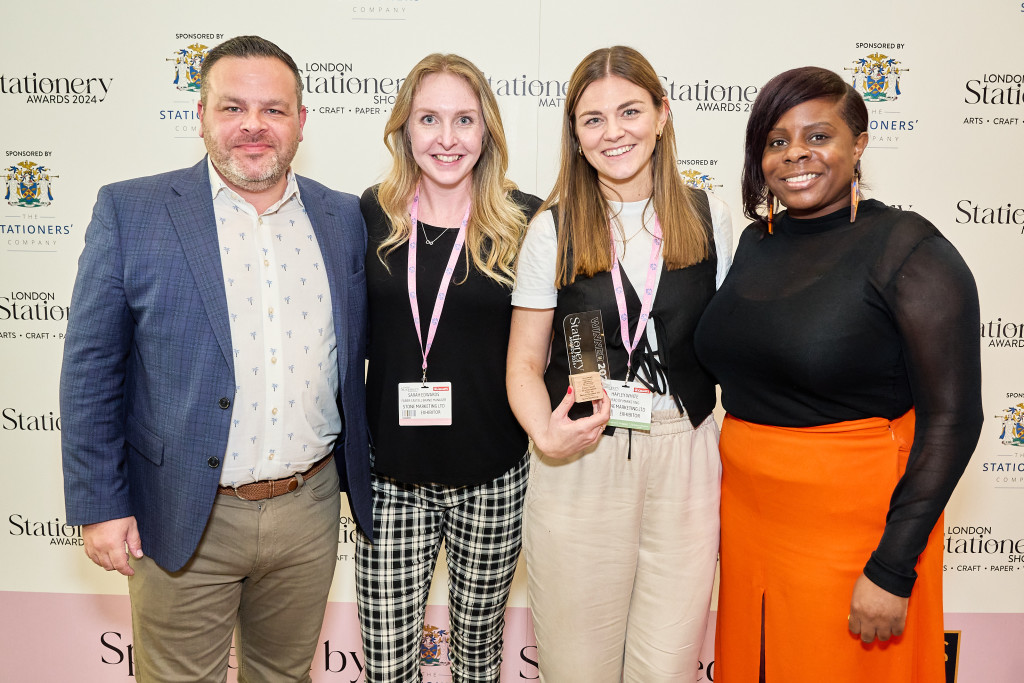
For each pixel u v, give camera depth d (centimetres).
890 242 120
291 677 167
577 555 145
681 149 226
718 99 223
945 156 224
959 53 220
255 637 167
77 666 249
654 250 145
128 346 142
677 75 222
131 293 135
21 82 222
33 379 235
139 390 143
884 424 125
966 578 242
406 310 156
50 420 237
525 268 150
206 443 137
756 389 134
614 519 144
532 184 229
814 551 129
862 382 122
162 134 224
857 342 120
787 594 133
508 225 160
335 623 251
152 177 145
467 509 160
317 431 151
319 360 148
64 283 232
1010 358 232
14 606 246
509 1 219
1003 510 238
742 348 132
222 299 136
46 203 228
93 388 136
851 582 126
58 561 243
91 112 223
